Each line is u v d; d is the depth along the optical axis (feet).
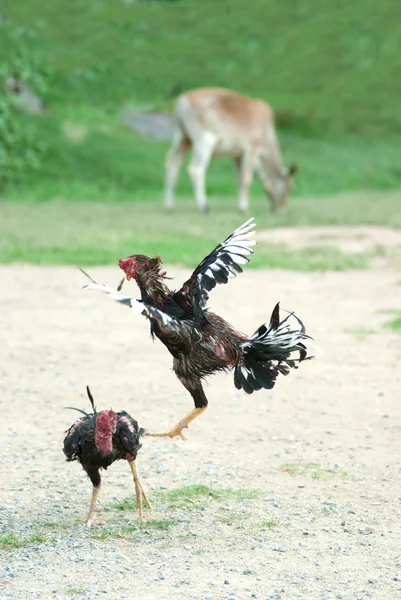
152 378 61.52
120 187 176.24
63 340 71.26
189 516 39.78
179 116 149.07
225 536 37.60
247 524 38.83
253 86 250.57
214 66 257.96
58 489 43.24
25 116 189.57
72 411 54.95
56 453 48.16
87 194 169.99
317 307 82.17
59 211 149.89
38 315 79.36
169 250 109.09
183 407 55.67
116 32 265.95
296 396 57.57
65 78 225.76
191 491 42.42
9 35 236.02
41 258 104.47
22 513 40.27
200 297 36.04
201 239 118.73
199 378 38.06
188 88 243.19
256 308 81.25
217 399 57.26
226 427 52.06
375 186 190.90
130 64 248.32
